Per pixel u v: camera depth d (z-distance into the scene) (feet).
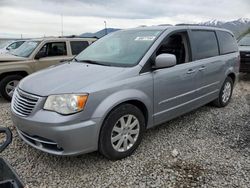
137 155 12.72
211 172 11.26
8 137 7.72
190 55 15.76
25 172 11.37
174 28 15.10
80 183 10.62
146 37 14.47
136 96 12.23
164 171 11.35
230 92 20.81
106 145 11.50
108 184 10.53
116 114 11.60
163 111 14.05
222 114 18.63
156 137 14.70
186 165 11.81
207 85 17.35
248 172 11.28
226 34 20.35
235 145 13.79
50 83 11.57
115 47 14.87
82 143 10.80
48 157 12.54
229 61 19.70
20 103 11.69
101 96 11.10
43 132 10.66
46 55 25.04
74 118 10.51
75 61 15.05
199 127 16.20
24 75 23.80
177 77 14.43
